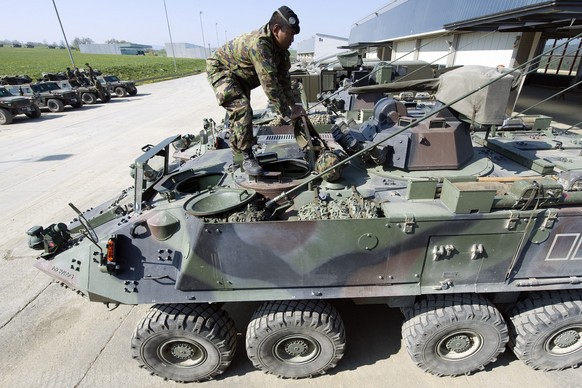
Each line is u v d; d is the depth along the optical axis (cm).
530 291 388
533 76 2338
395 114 436
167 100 2647
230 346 382
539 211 320
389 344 445
